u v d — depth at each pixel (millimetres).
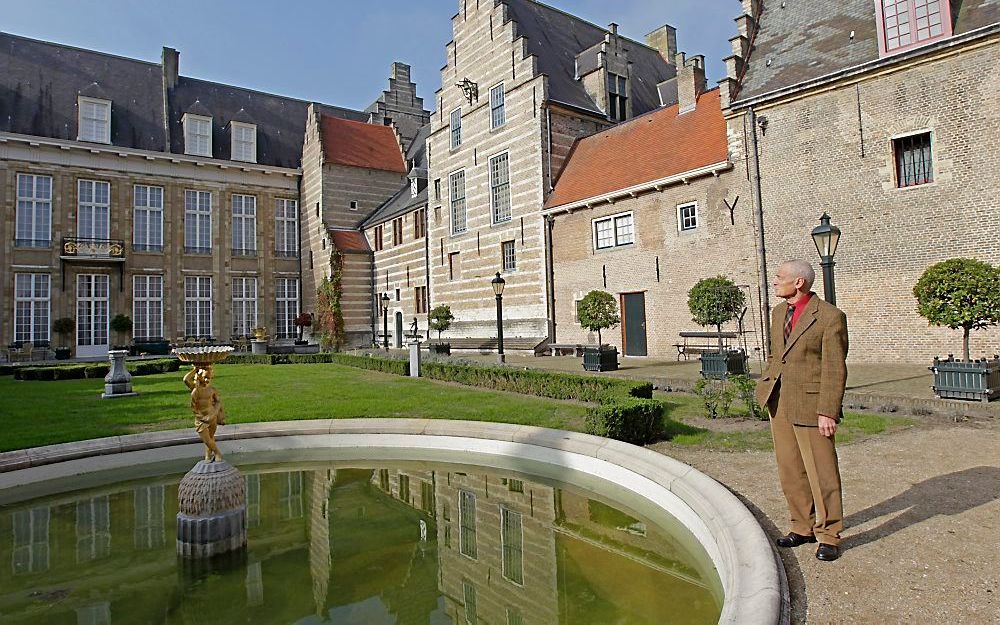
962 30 12336
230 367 21234
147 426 8977
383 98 38688
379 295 32500
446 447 8070
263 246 34344
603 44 23578
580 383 10375
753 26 16562
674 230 17391
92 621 3797
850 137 13844
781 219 14938
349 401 11094
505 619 3707
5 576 4520
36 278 28156
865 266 13617
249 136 34000
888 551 3756
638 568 4469
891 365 13000
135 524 5691
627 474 6180
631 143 20000
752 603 3012
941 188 12562
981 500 4594
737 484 5371
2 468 6488
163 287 31219
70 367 18328
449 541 5184
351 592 4223
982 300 8234
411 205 29391
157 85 33062
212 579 4469
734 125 15820
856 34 14336
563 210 20594
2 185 27375
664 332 17688
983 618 2928
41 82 29281
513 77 22734
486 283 24141
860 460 5906
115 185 30062
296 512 6027
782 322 3986
